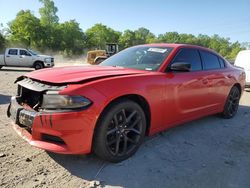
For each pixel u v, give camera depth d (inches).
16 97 152.9
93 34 3624.5
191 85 184.7
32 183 123.5
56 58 2787.9
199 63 203.8
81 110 127.3
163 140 183.0
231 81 236.4
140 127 153.5
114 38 3855.8
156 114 161.9
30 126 132.7
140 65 177.8
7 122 202.5
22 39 2736.2
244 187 130.1
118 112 141.5
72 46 3225.9
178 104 176.6
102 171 136.9
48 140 132.4
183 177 136.1
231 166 150.6
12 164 138.9
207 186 129.2
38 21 2925.7
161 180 132.3
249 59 459.5
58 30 3112.7
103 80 137.3
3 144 161.6
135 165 145.2
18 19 2800.2
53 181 126.1
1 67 852.6
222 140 190.5
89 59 1152.2
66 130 126.5
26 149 156.6
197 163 152.2
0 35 2277.3
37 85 137.9
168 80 167.0
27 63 864.9
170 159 155.1
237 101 255.9
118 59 194.2
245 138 197.5
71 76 140.0
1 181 123.3
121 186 125.6
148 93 154.0
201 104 200.4
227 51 3914.9
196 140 187.3
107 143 139.1
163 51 185.5
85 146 131.6
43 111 130.6
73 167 139.3
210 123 230.1
